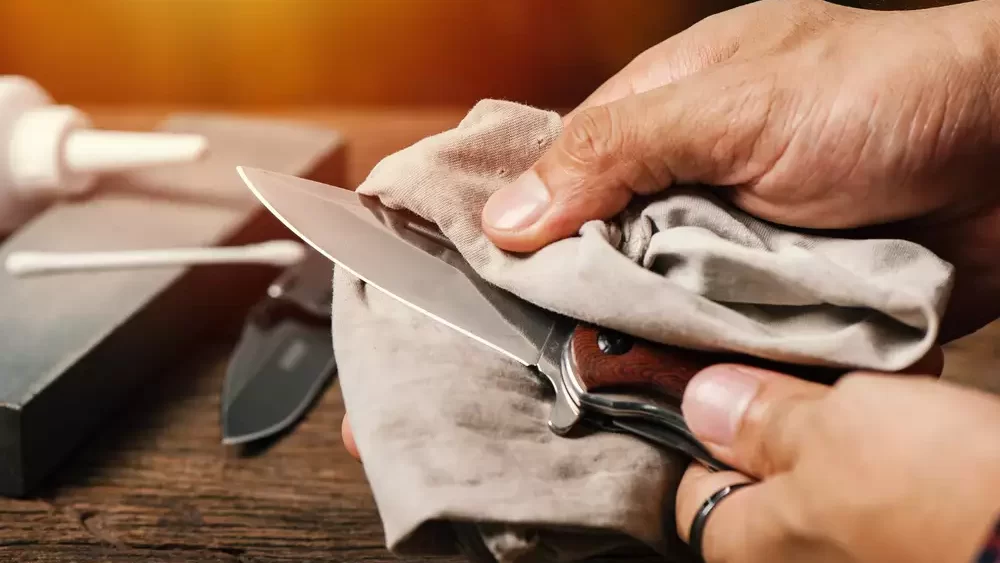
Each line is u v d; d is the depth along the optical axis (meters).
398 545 0.32
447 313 0.39
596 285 0.35
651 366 0.36
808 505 0.29
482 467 0.33
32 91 0.72
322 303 0.64
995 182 0.43
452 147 0.42
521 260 0.39
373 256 0.41
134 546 0.50
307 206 0.42
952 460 0.26
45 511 0.51
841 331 0.33
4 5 0.86
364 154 0.88
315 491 0.54
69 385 0.53
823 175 0.39
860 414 0.28
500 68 0.93
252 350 0.62
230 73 0.92
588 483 0.34
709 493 0.35
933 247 0.49
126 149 0.69
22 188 0.69
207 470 0.55
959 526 0.25
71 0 0.86
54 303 0.58
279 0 0.88
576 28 0.90
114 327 0.56
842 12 0.45
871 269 0.37
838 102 0.38
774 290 0.35
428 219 0.42
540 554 0.33
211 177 0.74
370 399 0.36
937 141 0.39
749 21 0.48
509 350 0.38
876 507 0.27
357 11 0.90
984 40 0.39
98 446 0.56
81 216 0.68
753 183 0.40
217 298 0.67
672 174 0.40
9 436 0.50
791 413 0.31
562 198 0.38
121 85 0.92
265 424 0.57
